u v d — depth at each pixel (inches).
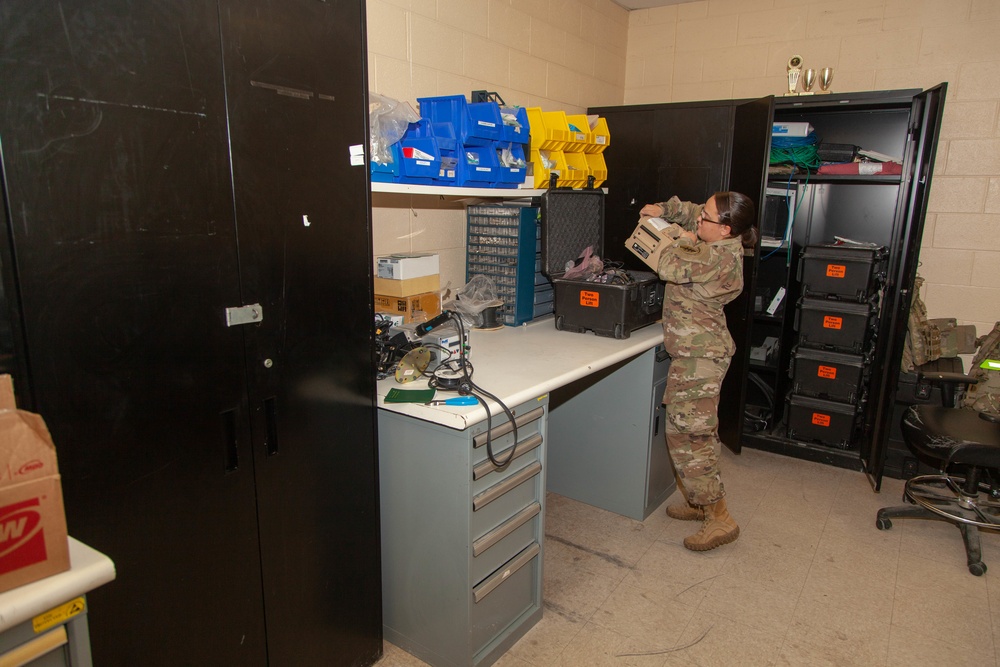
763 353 136.6
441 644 69.7
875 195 127.6
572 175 105.7
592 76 141.6
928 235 127.6
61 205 38.7
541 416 72.5
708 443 91.0
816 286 119.9
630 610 80.4
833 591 83.9
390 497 70.3
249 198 49.6
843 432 122.0
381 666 71.0
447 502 65.1
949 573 88.0
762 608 80.4
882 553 93.0
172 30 42.8
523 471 71.2
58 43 37.3
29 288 37.8
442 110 84.8
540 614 78.4
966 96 120.6
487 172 87.7
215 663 53.0
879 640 74.5
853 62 130.1
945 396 101.7
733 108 122.3
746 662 71.1
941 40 121.4
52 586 29.7
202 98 45.2
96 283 41.0
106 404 42.5
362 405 63.8
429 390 67.9
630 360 98.5
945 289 127.8
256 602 55.8
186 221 45.6
